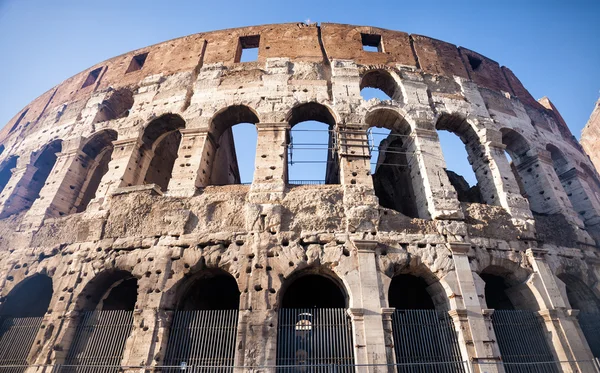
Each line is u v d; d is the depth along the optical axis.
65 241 20.83
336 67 26.97
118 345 17.33
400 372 16.86
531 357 17.83
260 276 17.53
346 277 17.55
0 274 20.78
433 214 20.62
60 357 16.97
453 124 27.20
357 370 15.11
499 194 23.03
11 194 25.86
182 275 18.06
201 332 17.00
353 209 19.70
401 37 31.45
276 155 22.19
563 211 23.64
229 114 25.52
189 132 23.89
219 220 19.64
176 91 26.77
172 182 21.67
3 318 20.28
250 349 15.62
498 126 26.91
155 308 17.12
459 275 18.19
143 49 32.47
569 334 17.80
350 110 24.38
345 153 22.20
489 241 20.08
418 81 27.61
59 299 18.72
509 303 21.95
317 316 17.22
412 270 19.12
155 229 19.62
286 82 25.92
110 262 19.05
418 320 18.36
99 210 21.31
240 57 30.38
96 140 27.33
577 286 21.98
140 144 25.17
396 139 29.16
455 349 16.84
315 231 19.00
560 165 29.39
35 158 28.19
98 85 31.36
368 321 16.27
